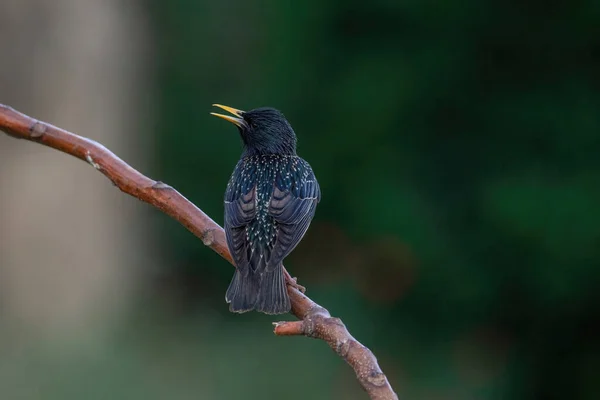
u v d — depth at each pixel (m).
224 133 18.56
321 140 18.12
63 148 4.72
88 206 15.54
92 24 15.70
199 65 18.77
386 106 17.69
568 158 17.11
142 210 17.16
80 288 15.45
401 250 17.70
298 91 18.16
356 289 17.77
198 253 18.48
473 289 17.39
